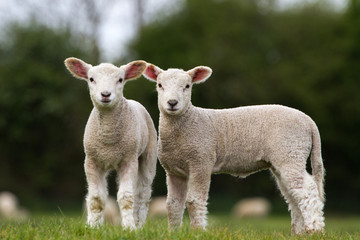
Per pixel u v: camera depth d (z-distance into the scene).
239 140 8.81
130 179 8.52
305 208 8.33
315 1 34.56
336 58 30.62
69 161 30.03
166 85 8.55
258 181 30.22
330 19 33.22
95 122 8.50
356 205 30.62
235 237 7.41
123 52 31.64
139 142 8.77
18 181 29.75
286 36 33.47
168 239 6.95
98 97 8.20
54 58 30.66
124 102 8.60
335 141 29.86
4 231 7.35
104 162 8.59
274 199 30.67
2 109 29.30
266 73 31.53
